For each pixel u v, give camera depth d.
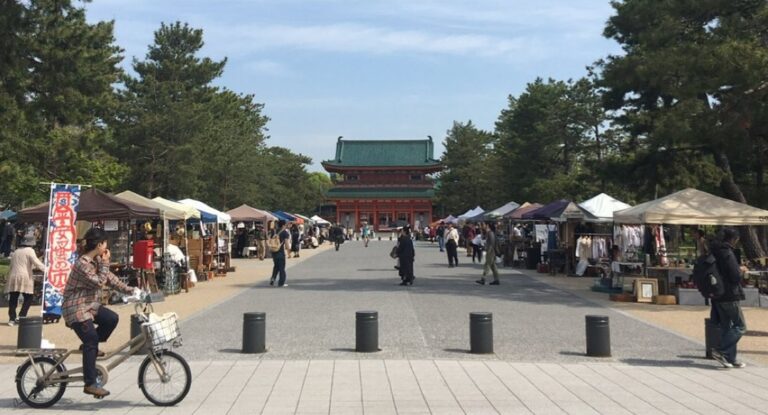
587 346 11.02
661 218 18.81
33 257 14.73
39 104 24.09
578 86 52.06
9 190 31.50
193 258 25.67
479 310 16.59
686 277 19.09
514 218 32.34
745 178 31.73
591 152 54.31
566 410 7.64
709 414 7.50
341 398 8.13
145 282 19.52
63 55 23.59
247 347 11.06
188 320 14.97
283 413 7.47
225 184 51.00
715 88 18.45
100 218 18.31
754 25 19.66
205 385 8.84
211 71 51.44
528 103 55.47
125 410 7.66
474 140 82.50
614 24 28.73
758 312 16.62
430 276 27.47
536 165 55.47
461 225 59.38
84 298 7.81
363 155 102.94
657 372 9.77
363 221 99.69
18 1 23.00
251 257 42.09
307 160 74.94
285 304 17.91
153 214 19.36
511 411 7.58
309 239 57.12
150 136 41.94
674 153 27.80
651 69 20.00
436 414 7.44
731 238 10.34
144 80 44.56
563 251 28.25
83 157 28.73
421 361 10.41
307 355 10.89
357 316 11.23
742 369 9.99
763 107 18.12
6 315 16.25
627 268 21.53
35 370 7.90
